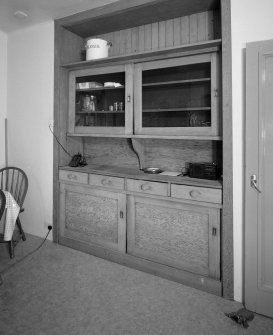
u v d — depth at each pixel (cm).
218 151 223
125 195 228
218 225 189
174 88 220
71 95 265
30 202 297
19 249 262
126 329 158
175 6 211
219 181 199
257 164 169
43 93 277
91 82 255
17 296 187
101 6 227
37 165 288
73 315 169
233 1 176
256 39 171
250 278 176
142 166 254
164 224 212
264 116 166
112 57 224
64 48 262
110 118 247
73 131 266
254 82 166
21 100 296
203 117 208
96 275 217
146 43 247
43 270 223
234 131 180
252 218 173
